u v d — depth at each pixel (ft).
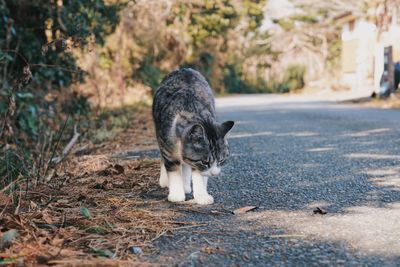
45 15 8.68
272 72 44.83
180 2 19.31
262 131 9.44
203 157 4.78
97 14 9.48
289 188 5.19
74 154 7.13
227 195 5.01
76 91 10.57
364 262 3.46
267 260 3.50
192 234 3.95
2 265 3.33
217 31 22.85
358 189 5.09
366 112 12.80
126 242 3.76
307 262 3.47
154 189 5.23
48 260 3.38
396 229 4.00
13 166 5.72
